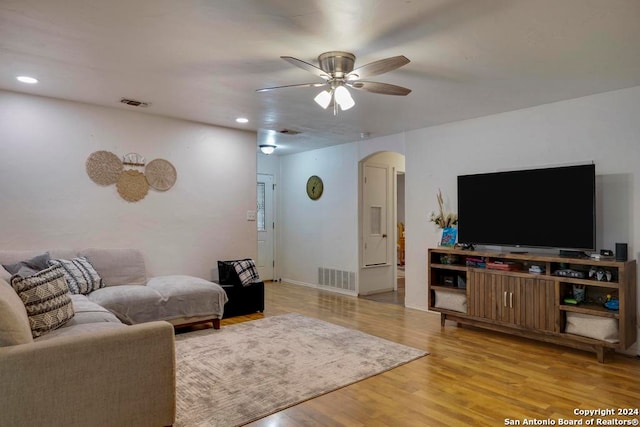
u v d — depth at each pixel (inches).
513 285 150.5
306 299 233.5
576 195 143.3
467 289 164.2
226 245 206.7
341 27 94.1
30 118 152.4
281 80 132.9
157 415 82.2
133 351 79.2
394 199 269.1
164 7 85.0
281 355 133.6
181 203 191.8
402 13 87.3
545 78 129.3
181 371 119.4
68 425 72.7
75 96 153.7
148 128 181.3
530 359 132.6
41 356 70.2
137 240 178.5
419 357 133.4
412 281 208.1
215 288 166.2
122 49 108.0
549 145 158.2
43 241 155.3
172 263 188.9
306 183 284.2
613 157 142.3
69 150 161.2
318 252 274.1
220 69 122.8
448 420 92.4
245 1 82.4
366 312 199.3
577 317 135.2
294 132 217.9
